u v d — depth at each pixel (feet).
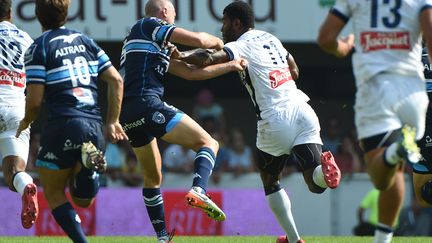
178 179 160.04
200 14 171.94
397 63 70.64
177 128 88.43
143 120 88.38
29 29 168.35
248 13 93.20
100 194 148.36
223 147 176.96
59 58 75.31
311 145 88.48
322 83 218.38
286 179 159.53
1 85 93.45
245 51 89.71
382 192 71.56
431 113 97.45
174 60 90.17
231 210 150.30
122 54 90.84
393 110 70.23
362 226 157.99
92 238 109.70
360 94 71.61
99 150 74.38
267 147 89.92
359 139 72.08
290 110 88.84
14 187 90.63
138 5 172.14
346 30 162.61
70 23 170.50
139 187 163.94
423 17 69.87
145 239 108.27
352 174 160.97
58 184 76.23
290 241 91.91
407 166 164.04
